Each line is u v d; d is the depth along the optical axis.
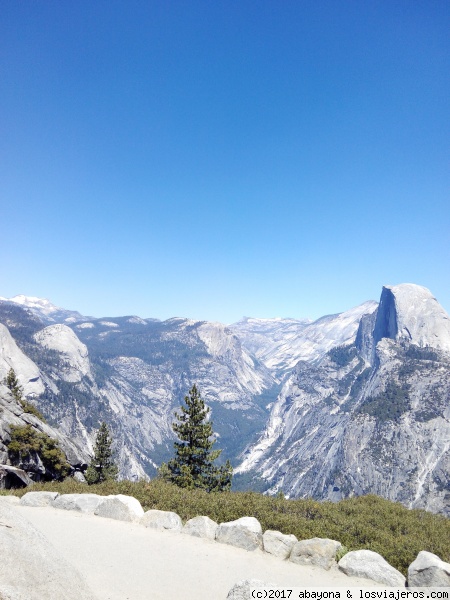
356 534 13.85
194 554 11.74
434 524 16.03
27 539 7.88
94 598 8.00
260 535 12.90
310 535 13.46
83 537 12.30
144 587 9.34
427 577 10.12
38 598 6.52
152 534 13.24
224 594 9.45
